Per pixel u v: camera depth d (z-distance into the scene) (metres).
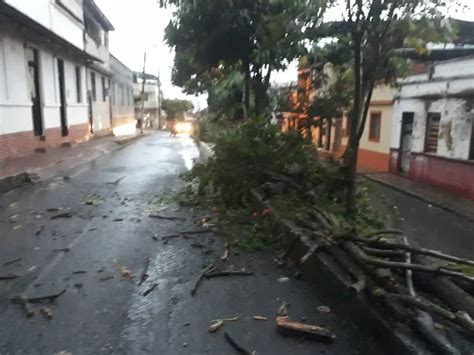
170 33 9.41
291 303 3.85
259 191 6.97
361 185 8.95
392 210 10.56
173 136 31.59
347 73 8.59
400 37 5.60
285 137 7.55
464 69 12.69
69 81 17.42
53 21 14.02
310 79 10.99
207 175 7.66
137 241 5.56
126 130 33.91
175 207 7.43
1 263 4.70
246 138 7.31
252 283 4.30
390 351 2.97
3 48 10.80
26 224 6.24
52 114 14.96
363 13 5.31
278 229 5.44
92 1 20.39
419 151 14.83
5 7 9.62
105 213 6.99
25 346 3.12
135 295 3.98
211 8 8.48
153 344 3.19
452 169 13.03
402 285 3.43
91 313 3.63
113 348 3.12
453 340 2.84
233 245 5.40
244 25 8.73
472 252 7.49
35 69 13.61
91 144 18.05
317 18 5.98
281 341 3.24
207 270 4.57
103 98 24.98
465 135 12.52
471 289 3.38
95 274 4.45
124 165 13.13
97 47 22.70
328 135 20.91
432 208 11.09
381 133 17.52
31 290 4.02
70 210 7.12
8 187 8.62
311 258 4.31
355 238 3.97
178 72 16.34
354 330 3.39
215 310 3.72
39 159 11.80
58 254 5.02
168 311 3.69
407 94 15.60
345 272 3.83
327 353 3.08
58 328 3.38
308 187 6.61
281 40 6.77
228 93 13.53
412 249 3.62
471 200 11.83
